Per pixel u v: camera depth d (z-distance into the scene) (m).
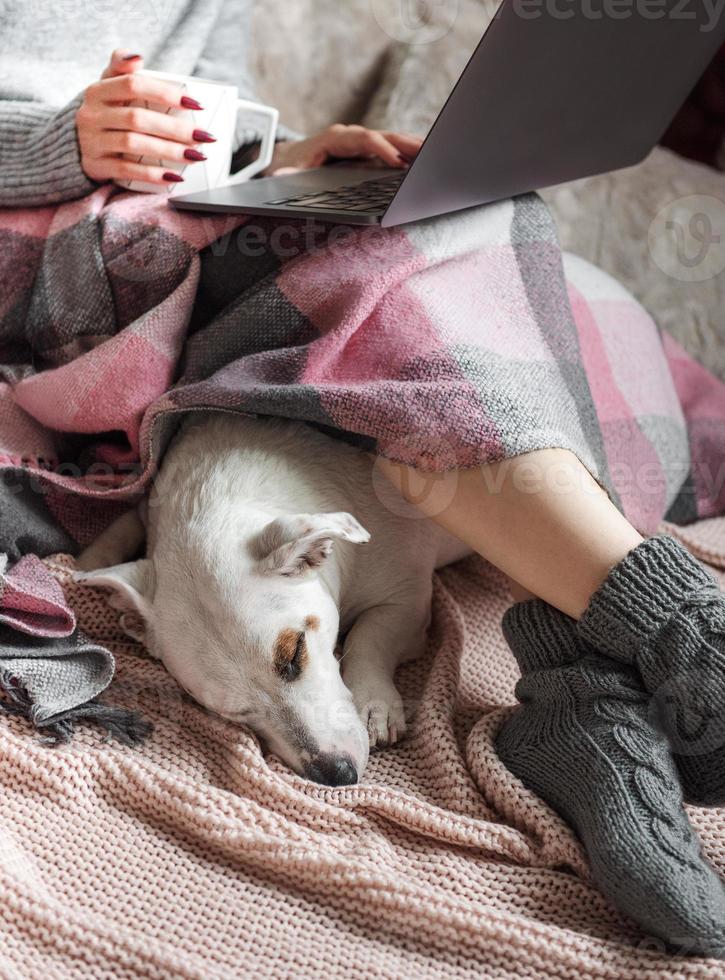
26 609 1.47
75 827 1.29
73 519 1.66
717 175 2.28
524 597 1.44
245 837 1.23
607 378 1.81
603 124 1.55
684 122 2.53
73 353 1.70
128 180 1.67
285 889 1.22
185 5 2.06
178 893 1.21
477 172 1.42
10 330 1.75
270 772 1.33
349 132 1.96
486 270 1.56
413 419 1.35
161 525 1.55
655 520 1.76
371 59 2.40
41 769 1.32
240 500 1.52
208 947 1.15
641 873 1.11
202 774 1.38
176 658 1.43
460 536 1.38
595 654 1.28
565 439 1.36
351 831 1.29
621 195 2.22
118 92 1.60
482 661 1.59
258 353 1.52
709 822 1.29
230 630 1.39
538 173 1.54
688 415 2.02
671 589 1.21
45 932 1.13
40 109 1.76
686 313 2.14
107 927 1.13
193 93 1.62
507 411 1.36
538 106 1.38
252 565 1.42
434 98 2.32
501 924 1.14
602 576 1.26
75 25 1.93
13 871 1.18
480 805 1.31
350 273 1.50
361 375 1.45
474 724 1.46
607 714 1.23
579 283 1.91
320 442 1.63
